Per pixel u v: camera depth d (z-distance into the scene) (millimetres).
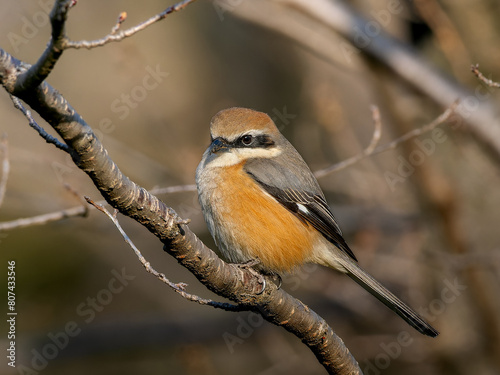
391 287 12859
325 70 13953
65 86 16047
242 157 8266
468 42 11641
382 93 11844
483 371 12078
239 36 17531
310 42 12133
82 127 4688
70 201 11078
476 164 11750
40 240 14102
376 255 12445
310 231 8320
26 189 12984
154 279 14461
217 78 17500
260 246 7930
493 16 11562
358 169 13234
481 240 11953
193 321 14164
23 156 10727
